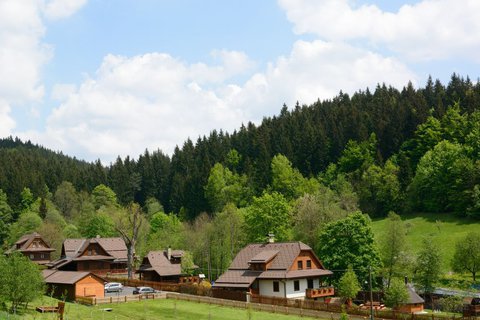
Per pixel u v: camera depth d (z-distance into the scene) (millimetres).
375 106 194875
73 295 73250
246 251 82438
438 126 160500
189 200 178500
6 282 56250
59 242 129375
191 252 113000
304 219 99375
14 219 164000
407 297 73500
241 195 165500
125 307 68875
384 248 89438
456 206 132125
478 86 182500
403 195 145000
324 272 78000
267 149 186750
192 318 61406
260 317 62500
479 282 93000
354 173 157875
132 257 101250
